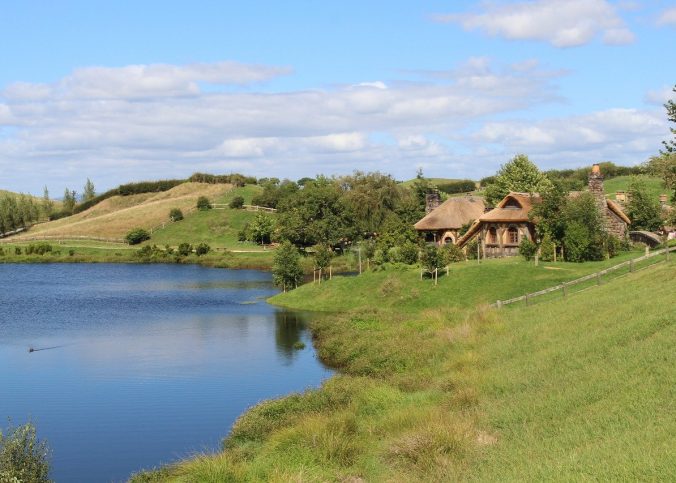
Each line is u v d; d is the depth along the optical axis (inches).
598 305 1364.4
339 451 828.0
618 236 3019.2
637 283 1504.7
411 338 1606.8
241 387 1488.7
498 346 1273.4
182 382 1549.0
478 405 940.6
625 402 772.6
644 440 647.1
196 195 7337.6
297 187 6806.1
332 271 3878.0
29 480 860.0
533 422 806.5
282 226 4827.8
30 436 918.4
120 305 2952.8
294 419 1039.0
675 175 2300.7
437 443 784.9
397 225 3602.4
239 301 3002.0
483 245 2881.4
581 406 816.3
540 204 2669.8
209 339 2096.5
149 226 6294.3
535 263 2375.7
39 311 2807.6
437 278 2402.8
